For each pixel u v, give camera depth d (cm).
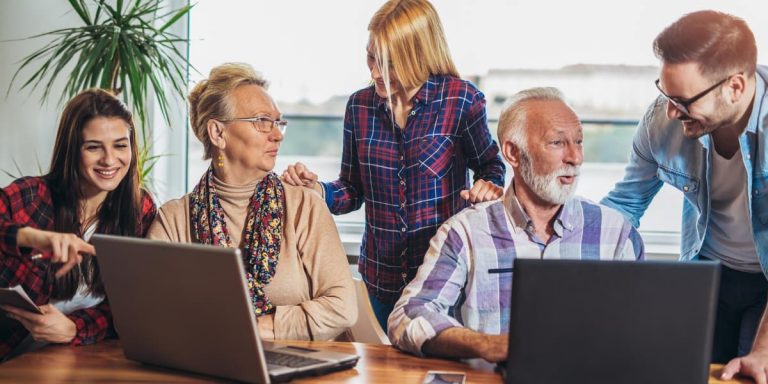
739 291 244
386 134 259
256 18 358
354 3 355
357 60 358
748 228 237
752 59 214
